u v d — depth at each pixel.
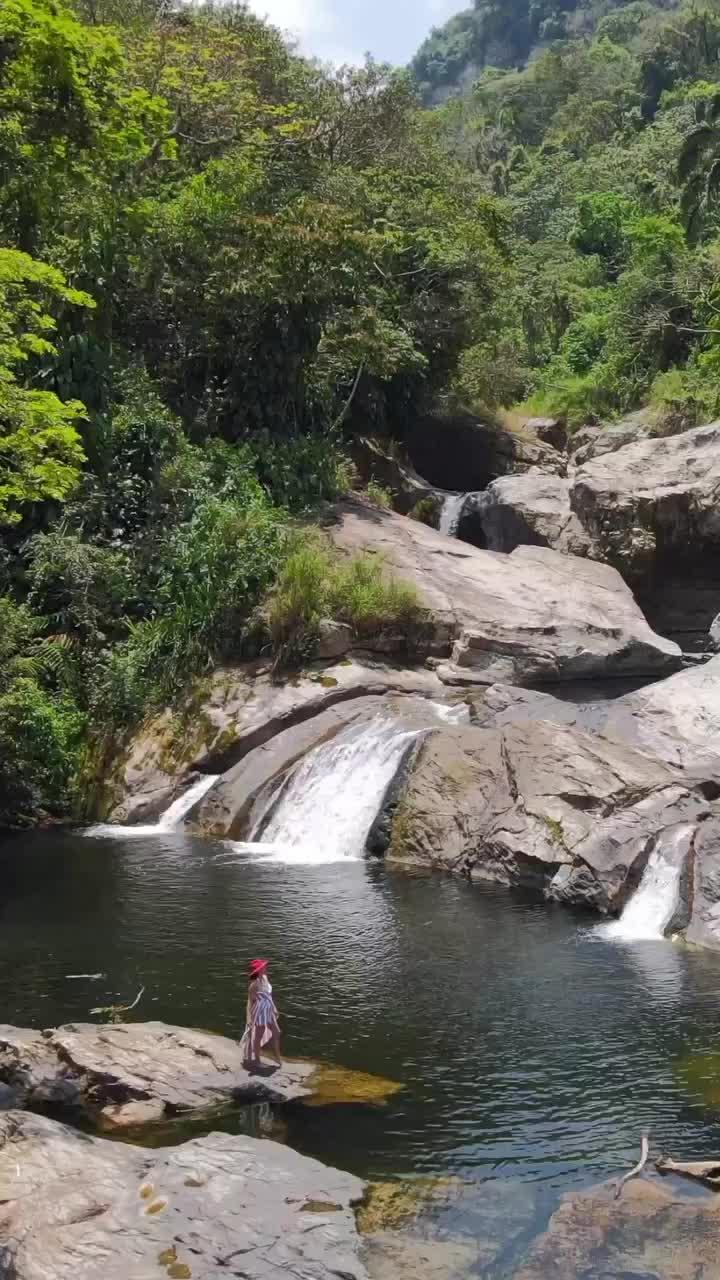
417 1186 9.63
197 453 30.64
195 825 22.89
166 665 26.12
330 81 49.03
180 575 27.38
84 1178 9.27
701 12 119.38
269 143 40.72
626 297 58.66
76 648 26.38
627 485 34.97
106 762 24.84
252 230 33.41
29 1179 9.23
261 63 45.53
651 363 57.03
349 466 36.91
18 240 19.58
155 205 33.25
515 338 68.69
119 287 32.66
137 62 37.50
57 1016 13.32
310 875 19.44
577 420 56.75
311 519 30.84
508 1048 12.46
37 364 29.02
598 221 80.62
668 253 58.31
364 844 20.72
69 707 25.53
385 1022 13.18
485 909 17.52
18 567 27.08
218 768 24.08
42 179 17.84
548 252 82.12
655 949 15.80
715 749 20.34
